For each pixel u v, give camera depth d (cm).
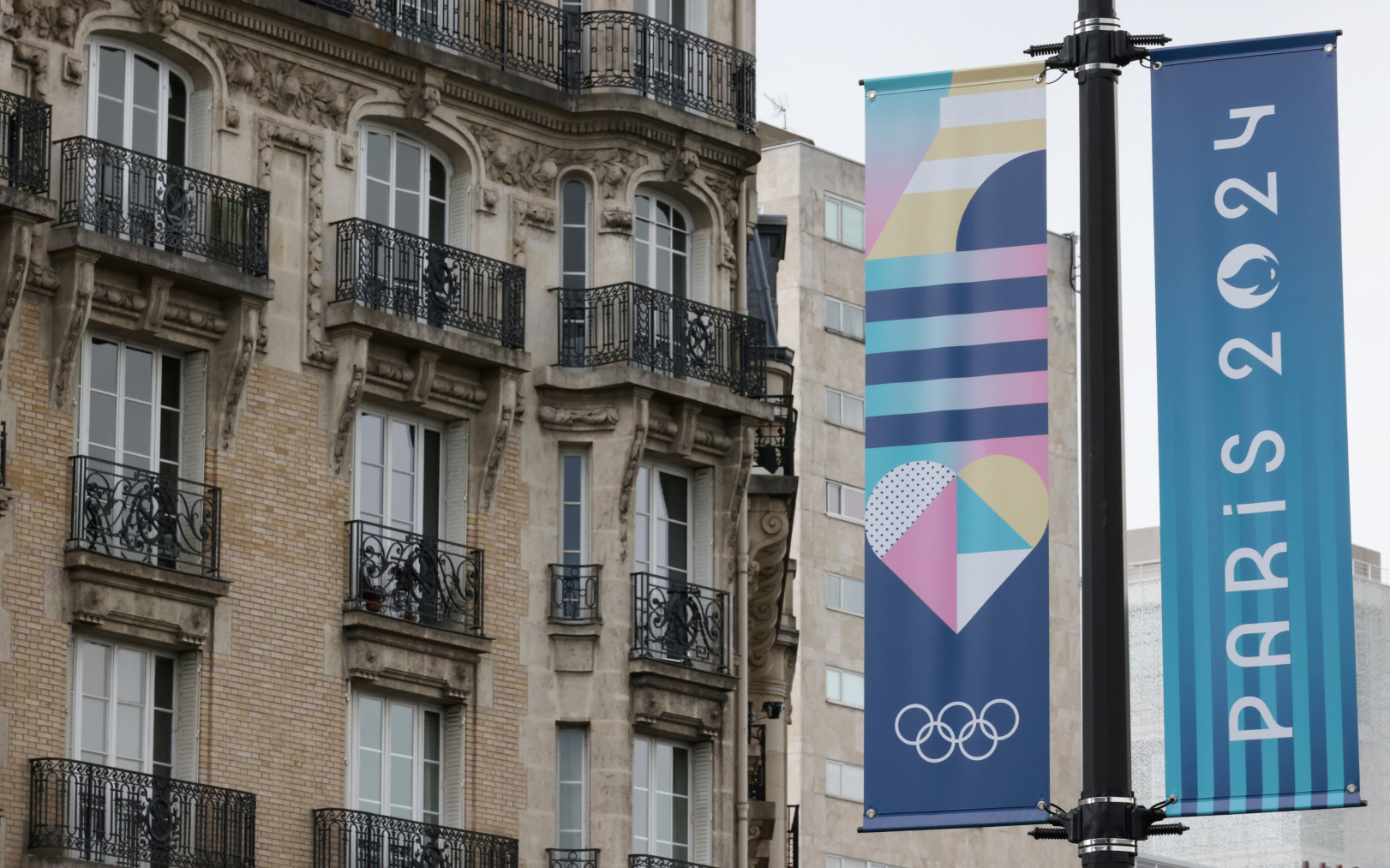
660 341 6712
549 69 6781
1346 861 19962
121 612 5669
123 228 5794
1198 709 3516
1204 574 3547
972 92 3834
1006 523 3694
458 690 6288
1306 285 3588
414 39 6481
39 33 5762
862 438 13538
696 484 6875
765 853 7531
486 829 6297
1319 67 3644
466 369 6425
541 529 6556
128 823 5584
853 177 13800
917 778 3647
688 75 7012
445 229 6562
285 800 5916
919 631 3691
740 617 6844
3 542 5519
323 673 6038
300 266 6166
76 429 5706
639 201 6888
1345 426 3538
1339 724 3459
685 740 6744
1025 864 14038
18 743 5488
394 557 6219
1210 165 3650
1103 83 3222
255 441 5997
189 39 6016
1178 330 3622
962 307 3769
